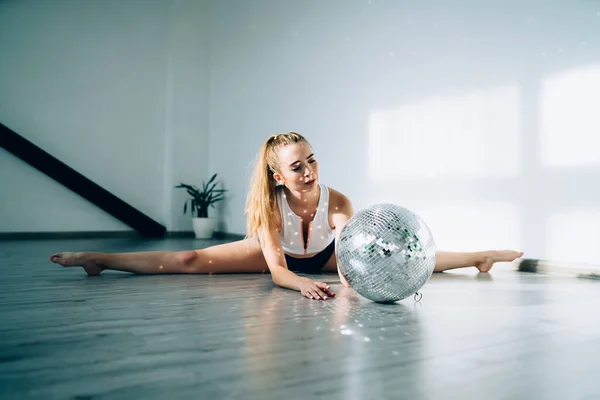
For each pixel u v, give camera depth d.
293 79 4.00
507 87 2.41
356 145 3.32
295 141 1.63
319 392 0.72
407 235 1.34
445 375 0.80
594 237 2.06
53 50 4.83
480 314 1.28
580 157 2.11
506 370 0.83
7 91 4.62
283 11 4.15
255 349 0.94
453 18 2.68
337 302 1.45
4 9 4.63
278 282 1.67
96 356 0.89
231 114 5.00
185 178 5.32
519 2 2.36
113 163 5.11
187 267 2.02
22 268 2.21
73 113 4.91
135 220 5.06
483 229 2.51
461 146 2.62
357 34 3.33
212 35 5.42
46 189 4.76
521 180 2.34
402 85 2.97
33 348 0.94
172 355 0.90
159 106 5.35
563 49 2.19
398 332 1.08
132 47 5.21
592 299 1.51
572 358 0.90
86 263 1.95
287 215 1.80
